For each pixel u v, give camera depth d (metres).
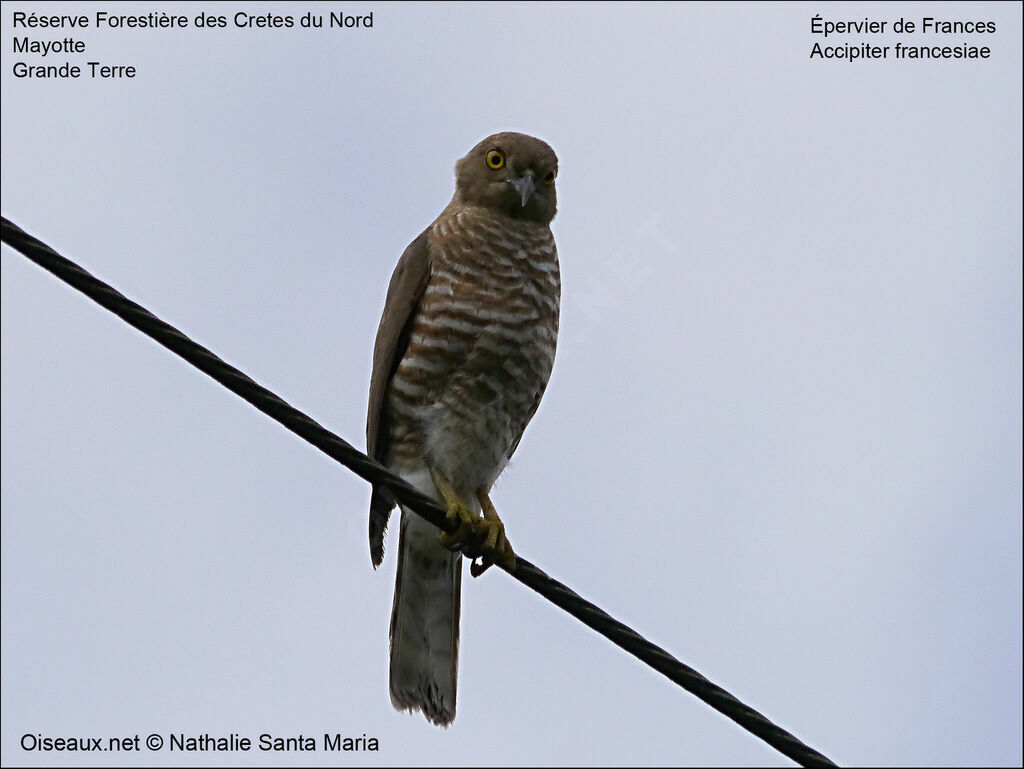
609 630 9.67
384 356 12.45
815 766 9.47
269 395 9.23
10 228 8.41
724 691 9.56
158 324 8.82
